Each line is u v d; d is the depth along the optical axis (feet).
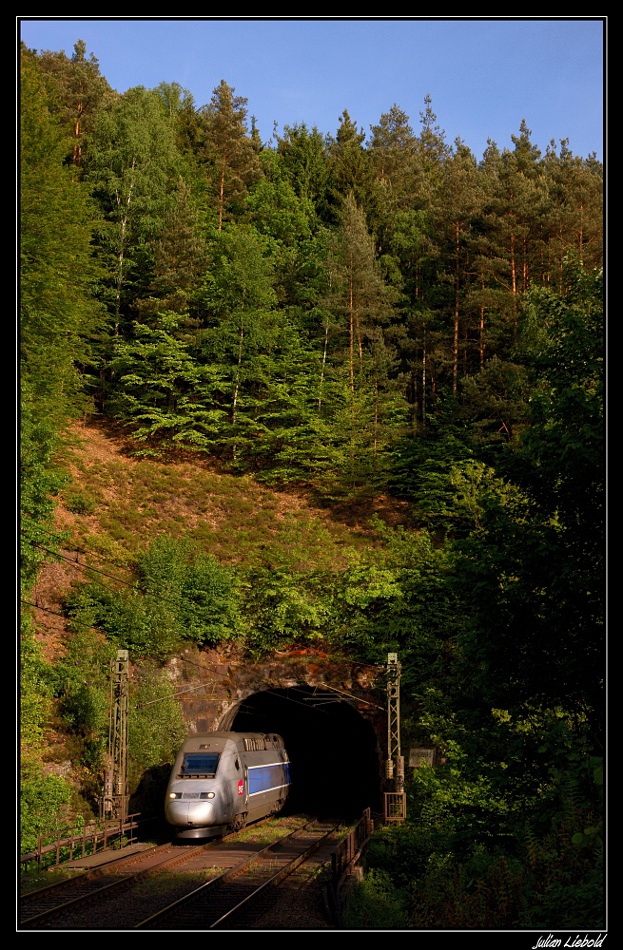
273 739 130.72
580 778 38.81
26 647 80.64
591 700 44.11
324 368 190.49
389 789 112.27
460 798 71.46
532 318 111.45
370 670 123.24
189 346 188.14
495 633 46.62
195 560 132.57
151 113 231.91
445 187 197.77
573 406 45.73
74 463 153.07
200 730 118.11
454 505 150.00
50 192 125.70
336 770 187.93
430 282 216.33
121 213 194.90
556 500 47.88
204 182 232.94
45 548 86.94
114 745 91.30
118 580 119.65
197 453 180.55
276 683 124.57
